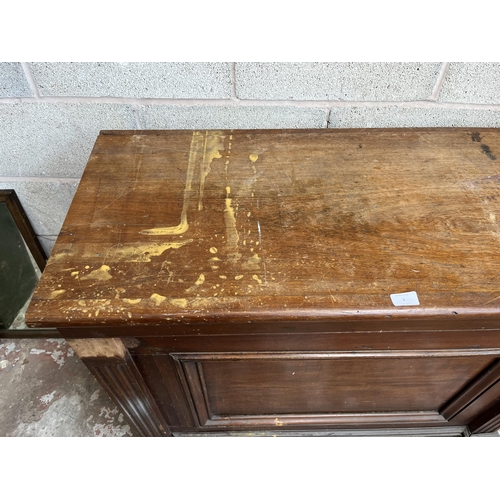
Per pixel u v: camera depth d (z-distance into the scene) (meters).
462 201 0.74
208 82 0.91
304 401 0.94
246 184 0.77
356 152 0.84
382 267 0.64
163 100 0.94
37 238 1.27
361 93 0.92
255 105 0.95
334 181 0.78
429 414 1.01
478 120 0.97
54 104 0.95
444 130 0.90
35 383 1.22
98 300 0.59
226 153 0.83
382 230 0.69
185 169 0.80
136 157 0.82
